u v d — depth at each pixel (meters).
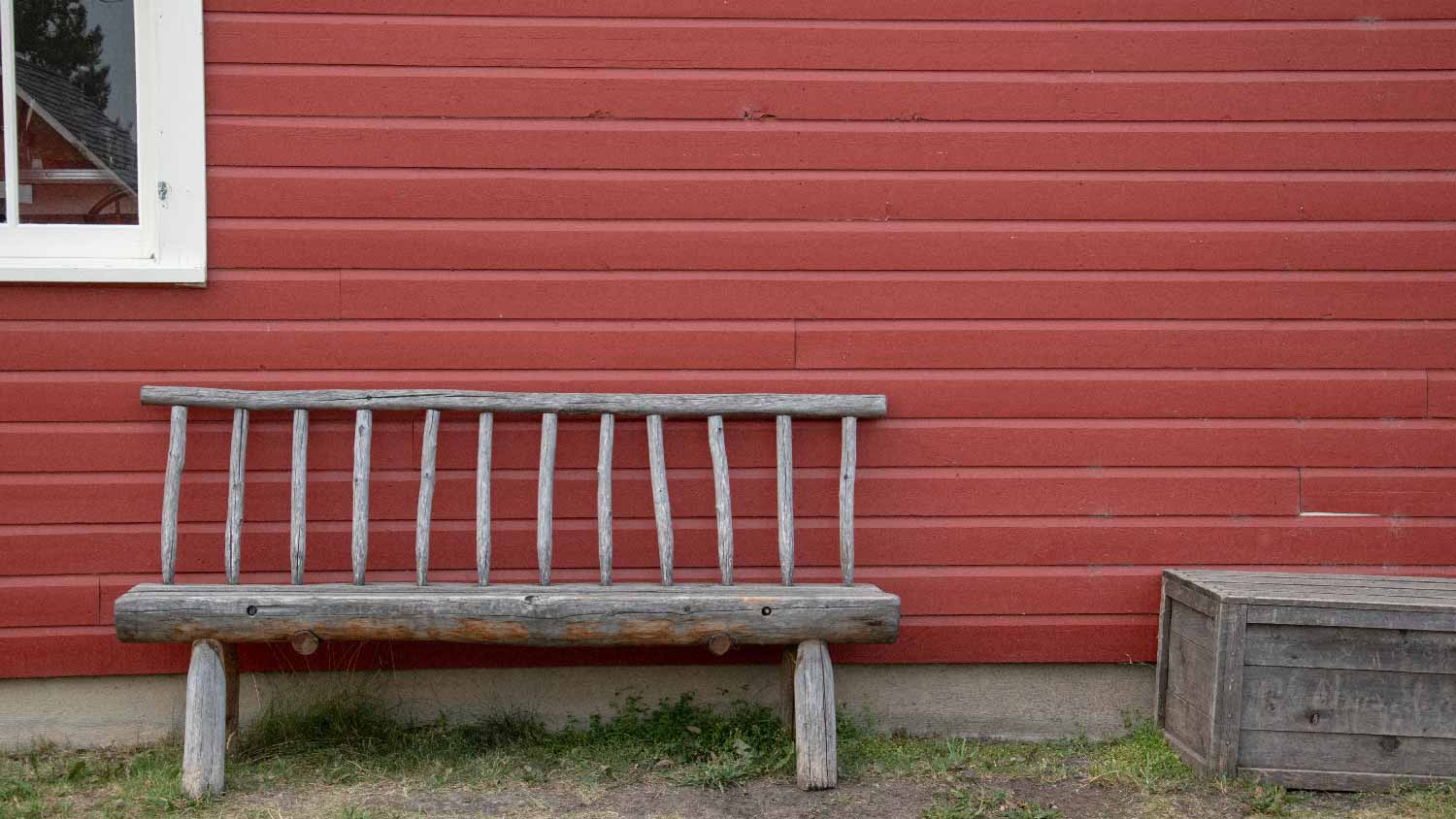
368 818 3.32
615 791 3.55
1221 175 4.00
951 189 3.97
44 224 3.85
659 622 3.46
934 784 3.64
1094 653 4.06
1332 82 3.99
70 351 3.82
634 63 3.91
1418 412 4.03
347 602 3.42
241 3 3.81
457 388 3.92
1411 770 3.52
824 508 4.01
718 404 3.88
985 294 3.99
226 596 3.44
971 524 4.03
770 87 3.94
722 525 3.84
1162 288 4.01
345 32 3.84
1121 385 4.02
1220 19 3.98
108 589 3.88
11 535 3.83
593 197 3.92
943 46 3.95
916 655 4.04
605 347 3.94
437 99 3.88
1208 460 4.04
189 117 3.79
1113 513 4.04
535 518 3.96
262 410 3.81
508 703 4.05
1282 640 3.52
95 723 3.94
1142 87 3.98
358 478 3.79
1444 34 3.99
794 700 3.85
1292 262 4.01
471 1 3.87
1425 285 4.02
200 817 3.32
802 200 3.96
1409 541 4.04
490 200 3.90
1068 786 3.64
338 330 3.89
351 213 3.88
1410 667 3.50
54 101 3.87
